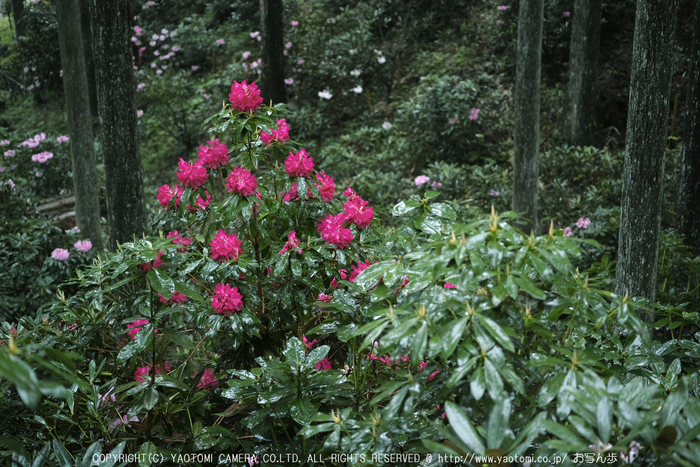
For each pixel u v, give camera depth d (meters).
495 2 8.80
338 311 2.11
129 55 3.67
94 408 1.95
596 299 1.52
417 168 6.93
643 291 3.03
